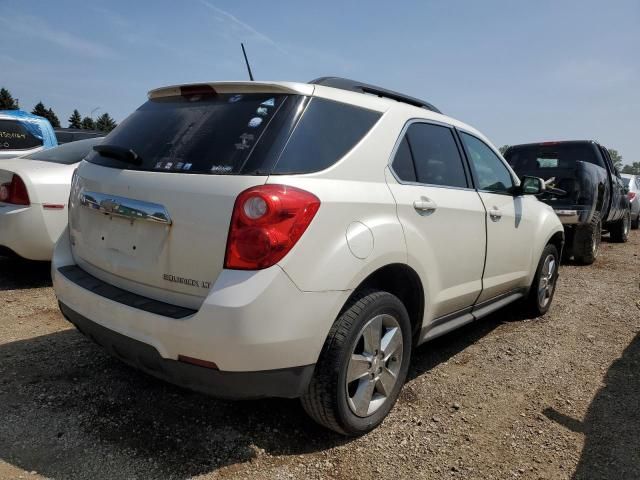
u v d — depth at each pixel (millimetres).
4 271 5508
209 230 2254
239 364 2154
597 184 7973
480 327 4691
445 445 2715
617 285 6625
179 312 2287
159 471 2344
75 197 2996
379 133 2865
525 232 4309
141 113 2990
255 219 2170
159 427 2699
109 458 2416
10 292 4805
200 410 2889
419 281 2969
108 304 2449
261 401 3031
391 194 2779
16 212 4629
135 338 2332
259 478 2348
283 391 2312
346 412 2551
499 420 3004
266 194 2188
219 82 2662
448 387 3398
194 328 2158
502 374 3654
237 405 2969
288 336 2211
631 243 11344
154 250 2439
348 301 2568
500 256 3926
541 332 4594
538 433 2877
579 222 7707
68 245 3133
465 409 3113
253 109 2535
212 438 2627
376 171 2764
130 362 2502
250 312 2117
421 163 3164
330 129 2615
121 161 2729
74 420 2721
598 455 2686
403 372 2951
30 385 3064
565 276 7152
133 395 3014
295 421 2842
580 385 3518
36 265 5758
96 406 2873
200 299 2297
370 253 2520
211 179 2314
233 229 2197
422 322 3105
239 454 2512
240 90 2658
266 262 2162
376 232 2574
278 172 2303
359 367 2607
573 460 2637
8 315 4195
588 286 6520
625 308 5488
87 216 2844
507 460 2613
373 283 2838
